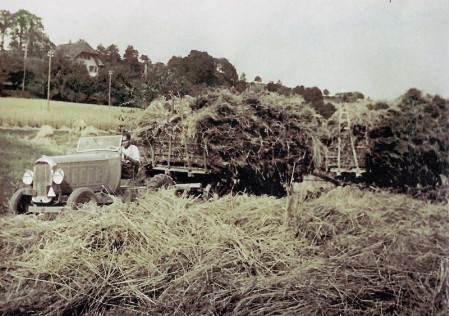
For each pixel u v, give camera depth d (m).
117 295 5.42
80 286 5.38
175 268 5.55
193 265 5.60
